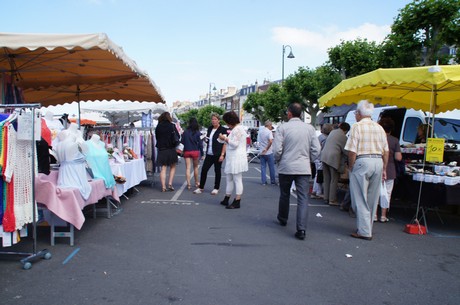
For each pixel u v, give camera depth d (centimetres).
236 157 740
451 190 593
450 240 565
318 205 828
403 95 875
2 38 460
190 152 994
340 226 631
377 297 354
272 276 398
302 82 2986
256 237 545
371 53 1880
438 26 1312
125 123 1590
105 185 597
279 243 519
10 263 421
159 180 1171
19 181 406
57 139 508
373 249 506
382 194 667
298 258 458
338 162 808
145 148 1033
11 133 387
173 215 676
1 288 354
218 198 863
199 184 962
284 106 4066
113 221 625
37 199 460
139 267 414
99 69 741
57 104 1091
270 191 1011
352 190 566
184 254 461
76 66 706
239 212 716
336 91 772
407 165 707
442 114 1026
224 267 420
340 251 492
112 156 757
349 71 1983
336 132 814
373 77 650
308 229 605
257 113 5781
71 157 496
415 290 372
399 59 1445
